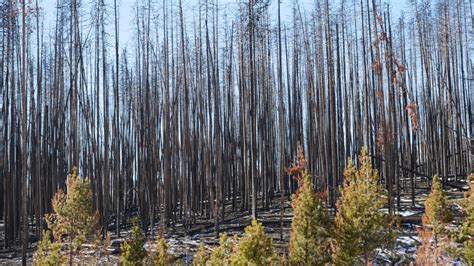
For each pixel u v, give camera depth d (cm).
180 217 2750
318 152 3142
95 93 2938
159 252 1441
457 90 3134
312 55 3353
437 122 3366
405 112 2977
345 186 1395
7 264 2062
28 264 2022
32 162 2944
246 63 2839
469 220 1408
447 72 2909
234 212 2772
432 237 1485
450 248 1399
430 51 3219
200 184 3031
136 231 1423
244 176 2836
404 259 1591
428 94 3034
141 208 2630
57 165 3284
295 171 1853
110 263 1780
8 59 2898
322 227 1270
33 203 2969
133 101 3412
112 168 3231
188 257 1781
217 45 2891
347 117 3033
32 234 2817
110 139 3469
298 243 1259
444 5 3059
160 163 3064
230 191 3366
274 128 3516
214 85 2595
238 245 1263
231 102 3366
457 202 1972
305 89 3691
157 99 3206
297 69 3325
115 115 2859
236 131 3572
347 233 1271
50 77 3375
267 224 2270
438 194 1466
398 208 2194
